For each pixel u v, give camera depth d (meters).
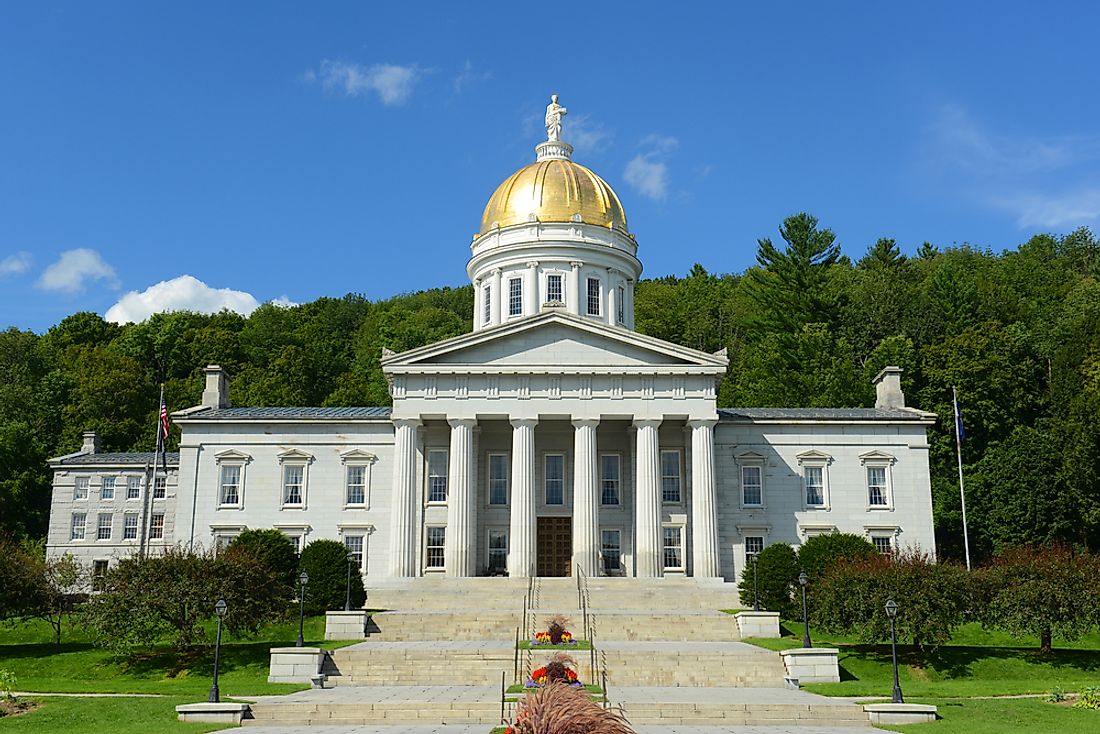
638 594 53.75
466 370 62.25
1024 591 44.62
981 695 35.78
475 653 37.25
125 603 41.78
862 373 97.94
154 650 44.47
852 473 66.94
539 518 66.75
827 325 103.81
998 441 87.94
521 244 74.06
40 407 110.19
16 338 121.56
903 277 119.94
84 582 58.72
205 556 44.69
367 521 65.69
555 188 76.12
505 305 74.50
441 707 29.23
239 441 67.06
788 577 50.75
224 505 66.00
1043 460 78.44
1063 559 46.78
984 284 111.50
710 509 61.09
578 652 37.22
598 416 61.97
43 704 32.53
